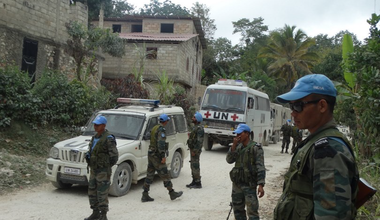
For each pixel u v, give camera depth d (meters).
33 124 11.52
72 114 12.94
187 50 27.45
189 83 28.81
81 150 7.01
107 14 32.38
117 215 6.03
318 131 2.13
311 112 2.14
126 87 18.38
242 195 4.97
